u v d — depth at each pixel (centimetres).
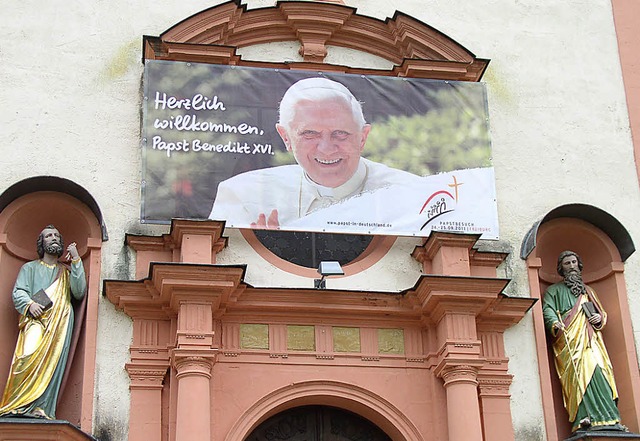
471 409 1695
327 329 1767
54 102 1856
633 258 1903
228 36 1934
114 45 1916
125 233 1773
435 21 2047
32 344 1647
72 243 1733
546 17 2081
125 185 1817
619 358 1834
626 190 1966
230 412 1689
